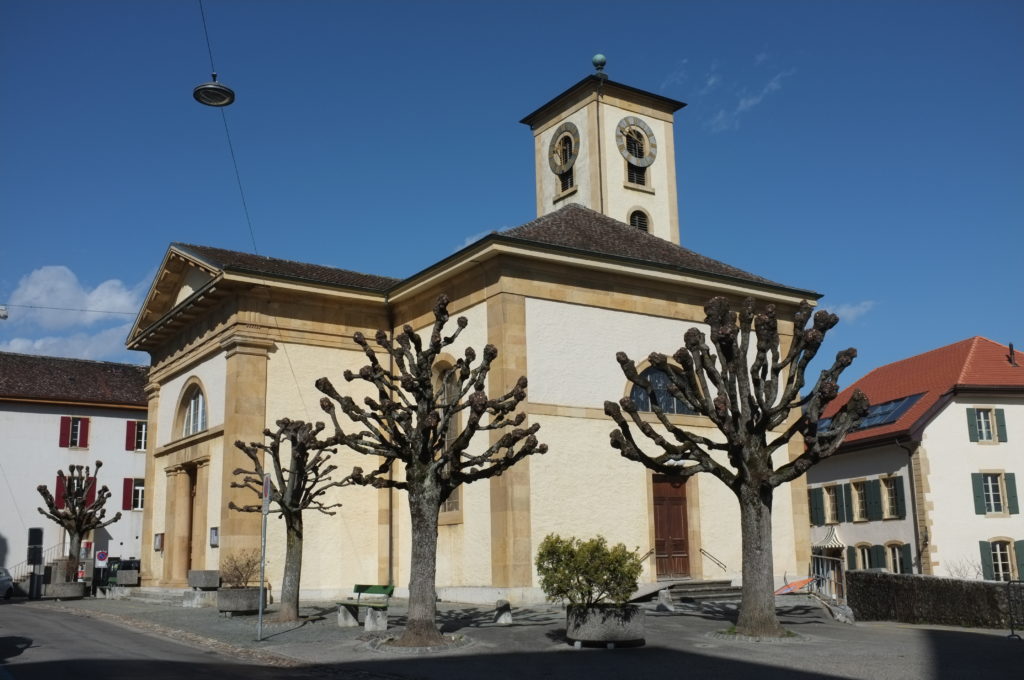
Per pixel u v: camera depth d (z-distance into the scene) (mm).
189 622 20766
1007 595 18438
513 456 16938
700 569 25469
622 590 15641
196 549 27172
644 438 25234
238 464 25500
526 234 25875
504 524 22703
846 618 20016
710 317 17484
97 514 47281
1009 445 35250
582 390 24453
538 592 22516
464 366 16938
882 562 35688
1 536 45062
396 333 28281
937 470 34375
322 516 26375
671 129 39656
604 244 27094
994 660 14055
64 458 47156
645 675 12852
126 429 49094
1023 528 34688
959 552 33875
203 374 28656
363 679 12742
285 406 26500
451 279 25547
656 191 38531
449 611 21203
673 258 28172
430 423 15992
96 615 24047
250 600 21797
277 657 15141
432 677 12875
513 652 15125
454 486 16562
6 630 19859
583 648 15445
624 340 25500
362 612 20469
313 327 27312
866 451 37031
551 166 39469
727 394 17109
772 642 16000
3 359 48469
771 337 17219
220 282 26047
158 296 31812
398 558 26797
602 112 37656
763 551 16688
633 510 24641
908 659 14156
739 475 17047
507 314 23625
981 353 37594
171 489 30094
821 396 16469
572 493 23703
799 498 27766
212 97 20672
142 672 13188
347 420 27328
